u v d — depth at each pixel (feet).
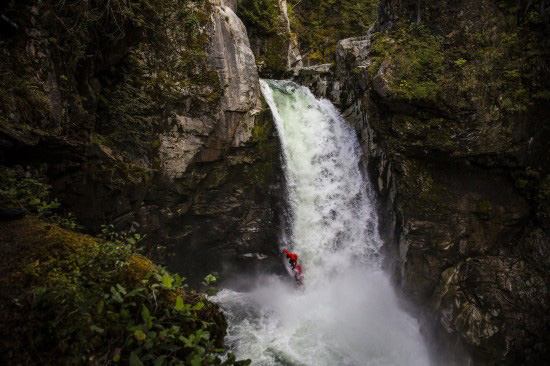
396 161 27.30
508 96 25.58
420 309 27.04
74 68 18.43
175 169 26.09
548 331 22.89
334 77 38.52
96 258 9.05
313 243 32.37
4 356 6.85
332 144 34.78
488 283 24.34
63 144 14.17
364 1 62.23
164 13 25.85
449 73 26.63
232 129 28.86
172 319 8.82
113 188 21.59
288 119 33.40
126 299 8.56
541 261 24.91
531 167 25.93
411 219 26.81
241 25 31.37
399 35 29.35
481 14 27.20
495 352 22.06
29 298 7.73
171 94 25.72
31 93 14.90
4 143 11.91
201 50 27.48
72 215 20.16
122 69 23.66
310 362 23.47
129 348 7.90
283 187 32.07
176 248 28.66
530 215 26.43
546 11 25.25
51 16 16.51
